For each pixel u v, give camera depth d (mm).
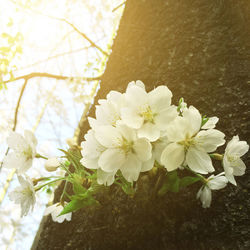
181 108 458
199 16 597
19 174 454
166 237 457
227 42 560
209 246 445
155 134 431
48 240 506
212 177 447
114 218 480
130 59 603
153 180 465
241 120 498
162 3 653
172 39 590
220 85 526
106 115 453
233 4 587
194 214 459
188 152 434
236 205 455
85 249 482
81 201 454
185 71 552
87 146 448
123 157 435
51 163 463
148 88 561
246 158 478
